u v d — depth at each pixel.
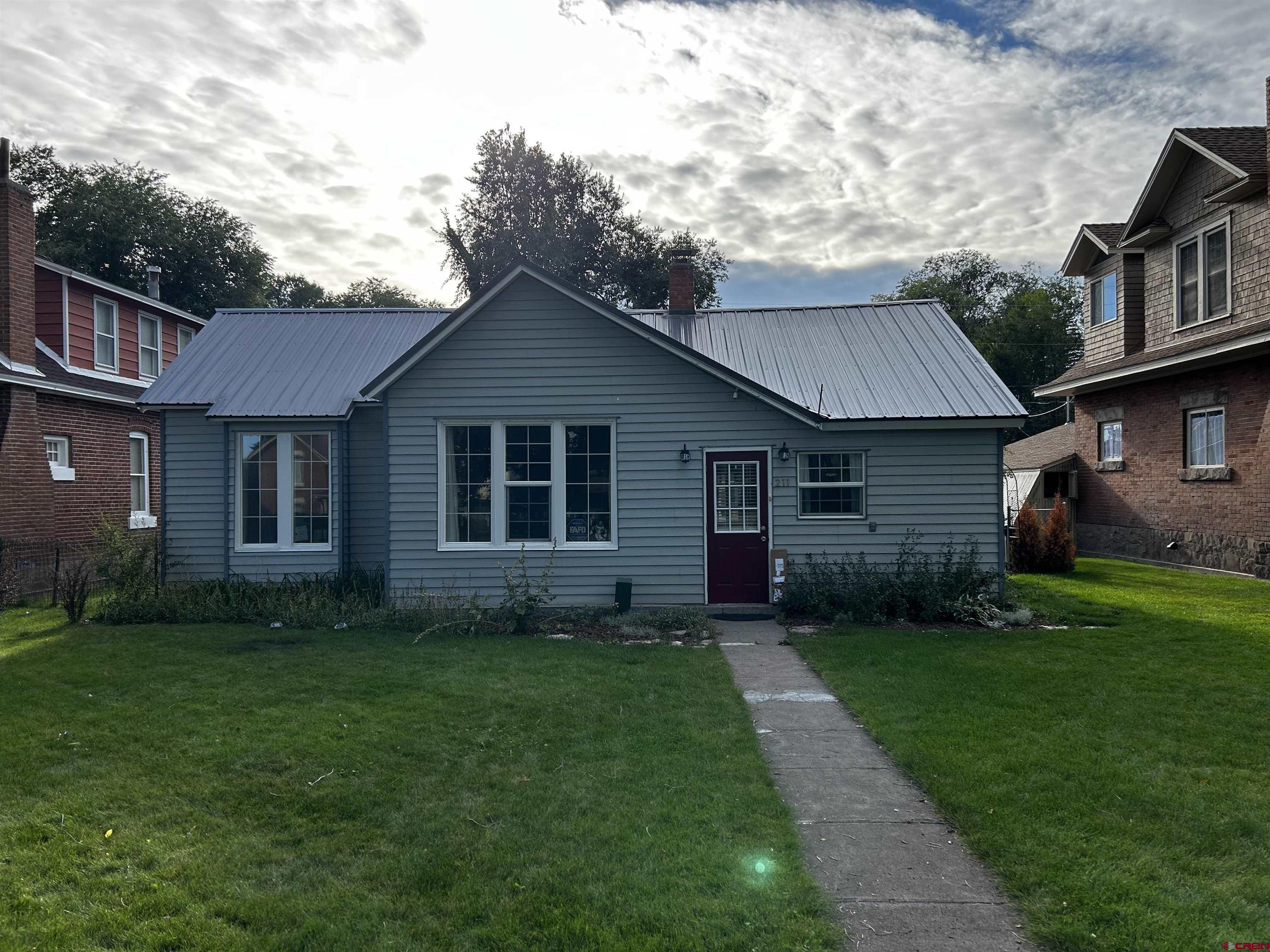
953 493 12.68
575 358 12.56
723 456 12.66
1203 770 5.70
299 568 13.64
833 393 13.21
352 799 5.30
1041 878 4.25
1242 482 16.02
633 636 10.83
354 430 13.90
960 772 5.71
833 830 4.96
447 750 6.22
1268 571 15.32
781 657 9.66
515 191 38.91
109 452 18.72
